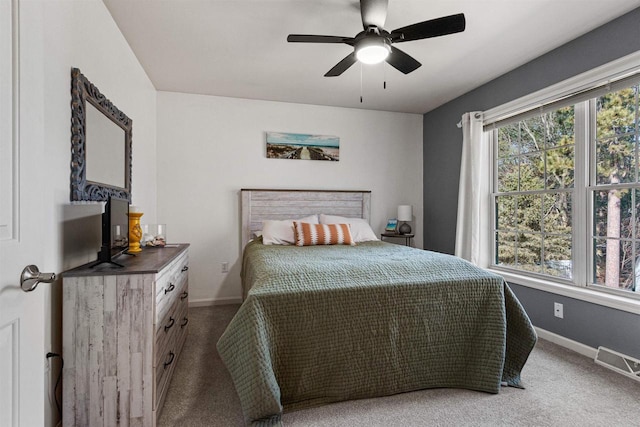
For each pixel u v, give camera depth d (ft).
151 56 9.09
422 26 6.01
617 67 7.01
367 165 13.99
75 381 4.71
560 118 8.73
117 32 7.56
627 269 7.22
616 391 6.08
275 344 5.33
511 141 10.34
